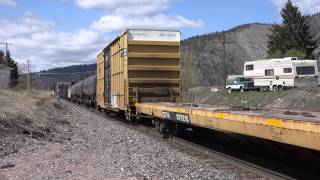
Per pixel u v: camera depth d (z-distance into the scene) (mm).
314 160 11531
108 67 32938
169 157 15242
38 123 24141
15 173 11758
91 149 16609
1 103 29828
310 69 58500
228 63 192625
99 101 39375
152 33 25766
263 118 10758
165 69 25922
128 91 25562
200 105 19188
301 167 12906
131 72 25594
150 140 19812
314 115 11234
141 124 25719
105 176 11625
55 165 12984
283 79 59594
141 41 25609
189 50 195750
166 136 20453
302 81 56469
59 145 17391
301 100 46562
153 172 12469
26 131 19406
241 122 11859
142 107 23516
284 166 13219
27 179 11109
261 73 63812
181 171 12828
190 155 15703
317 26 157875
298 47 87062
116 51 28922
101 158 14516
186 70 131250
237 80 68188
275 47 90625
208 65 177000
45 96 58281
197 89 95188
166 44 25891
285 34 88250
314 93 47156
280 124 10070
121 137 20875
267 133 10680
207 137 18672
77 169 12461
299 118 10000
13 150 15336
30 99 43000
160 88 25922
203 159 14797
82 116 35938
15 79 115250
